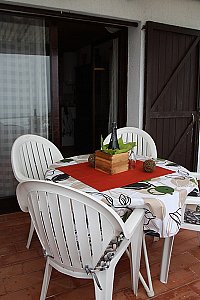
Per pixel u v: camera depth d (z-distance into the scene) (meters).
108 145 2.02
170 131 3.89
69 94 7.18
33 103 3.19
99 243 1.34
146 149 2.84
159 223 1.54
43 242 1.54
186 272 2.11
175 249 2.43
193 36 3.84
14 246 2.46
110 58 4.16
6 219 3.03
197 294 1.88
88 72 5.41
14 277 2.04
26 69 3.10
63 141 7.02
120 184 1.72
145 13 3.46
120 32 3.76
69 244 1.39
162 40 3.57
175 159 4.04
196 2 3.81
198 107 4.09
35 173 2.50
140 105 3.66
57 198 1.31
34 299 1.81
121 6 3.29
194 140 4.17
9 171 3.21
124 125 3.94
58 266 1.53
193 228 1.87
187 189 1.67
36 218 1.49
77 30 4.62
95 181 1.78
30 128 3.22
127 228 1.36
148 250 2.39
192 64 3.93
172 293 1.88
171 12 3.65
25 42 3.05
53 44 3.17
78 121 6.24
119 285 1.95
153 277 2.04
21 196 1.62
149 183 1.74
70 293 1.88
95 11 3.15
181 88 3.88
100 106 4.77
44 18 3.06
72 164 2.20
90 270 1.41
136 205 1.51
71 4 3.01
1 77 3.00
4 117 3.08
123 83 3.86
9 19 2.95
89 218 1.30
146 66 3.51
